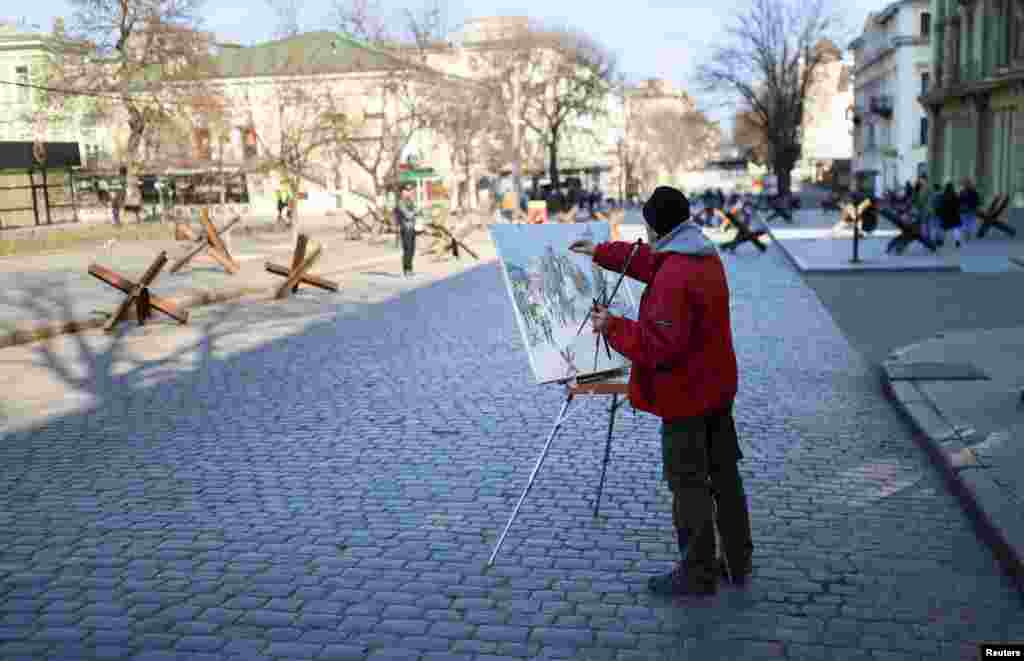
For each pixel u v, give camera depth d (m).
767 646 4.07
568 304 5.24
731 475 4.59
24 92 52.81
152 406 8.74
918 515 5.68
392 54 44.31
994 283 17.20
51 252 28.23
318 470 6.70
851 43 89.81
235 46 59.22
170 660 3.99
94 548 5.29
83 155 54.94
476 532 5.46
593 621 4.32
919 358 9.62
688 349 4.31
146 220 47.22
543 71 67.62
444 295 17.17
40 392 9.44
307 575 4.88
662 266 4.34
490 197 57.97
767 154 92.19
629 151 108.62
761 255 26.12
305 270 17.34
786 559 5.02
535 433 7.57
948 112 51.38
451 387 9.34
